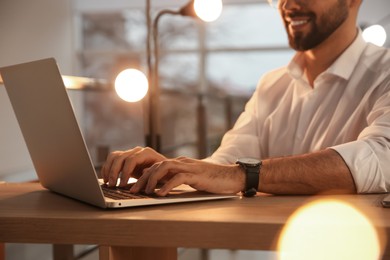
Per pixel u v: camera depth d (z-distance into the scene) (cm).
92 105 1063
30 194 118
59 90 91
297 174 109
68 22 1075
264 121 182
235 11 977
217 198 104
